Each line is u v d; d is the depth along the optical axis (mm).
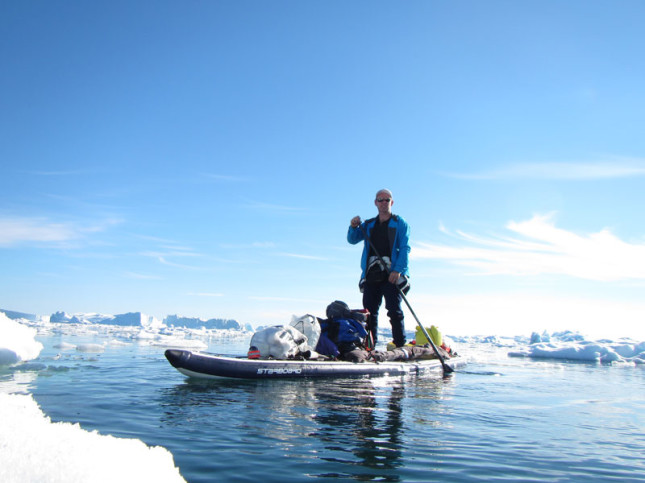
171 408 2582
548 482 1638
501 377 5508
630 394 4352
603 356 11258
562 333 18781
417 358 6000
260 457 1760
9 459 1025
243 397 3006
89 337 13164
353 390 3555
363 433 2195
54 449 1115
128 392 3080
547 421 2777
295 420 2396
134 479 1103
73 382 3486
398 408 2887
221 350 8648
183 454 1757
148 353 7004
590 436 2408
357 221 5879
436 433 2289
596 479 1690
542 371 6918
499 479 1648
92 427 2102
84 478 1021
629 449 2154
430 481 1589
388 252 5789
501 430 2449
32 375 3854
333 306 5211
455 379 4926
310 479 1556
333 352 4848
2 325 4953
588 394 4246
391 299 5789
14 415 1332
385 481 1570
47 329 18375
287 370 4035
